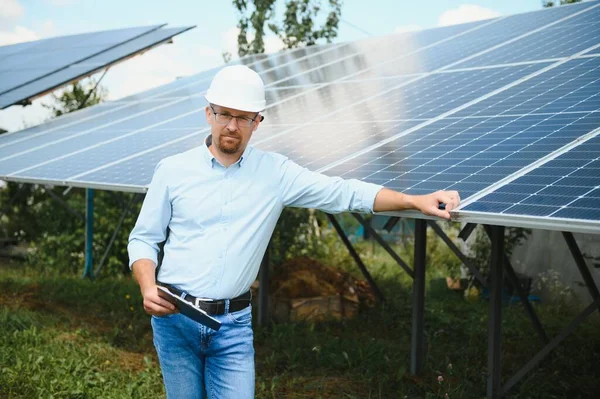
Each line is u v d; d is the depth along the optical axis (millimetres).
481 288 11492
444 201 3492
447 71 7367
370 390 6297
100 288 11031
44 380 6176
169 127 8477
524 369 5949
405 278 12414
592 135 4344
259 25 13727
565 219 3254
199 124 8125
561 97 5340
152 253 3543
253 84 3410
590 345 8094
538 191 3719
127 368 6934
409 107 6391
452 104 6062
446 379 6625
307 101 7953
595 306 5855
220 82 3406
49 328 8250
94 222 13367
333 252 13750
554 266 11539
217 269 3484
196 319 3227
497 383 6000
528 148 4453
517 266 12289
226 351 3561
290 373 6883
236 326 3566
